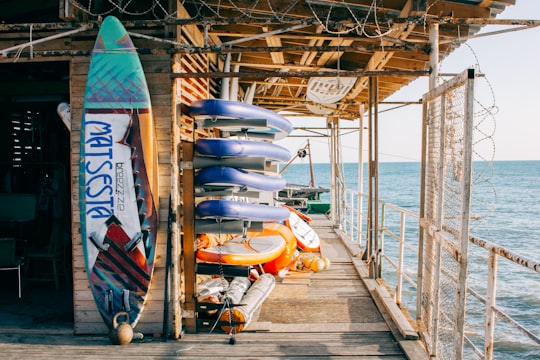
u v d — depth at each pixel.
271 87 9.69
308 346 4.21
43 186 7.38
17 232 6.71
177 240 4.48
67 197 7.46
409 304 10.41
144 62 4.43
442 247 3.64
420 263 4.36
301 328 4.68
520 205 41.16
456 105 3.26
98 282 4.36
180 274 4.58
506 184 70.88
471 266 14.55
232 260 4.68
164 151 4.45
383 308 5.23
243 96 9.20
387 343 4.29
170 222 4.42
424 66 6.88
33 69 7.12
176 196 4.46
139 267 4.35
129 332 4.21
